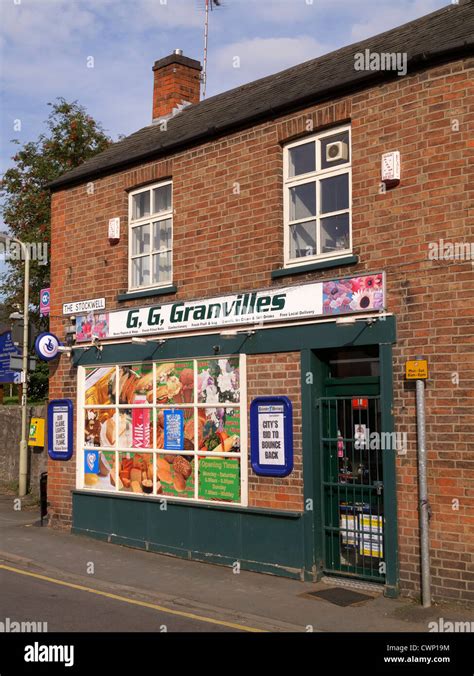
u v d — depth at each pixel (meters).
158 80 15.19
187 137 11.19
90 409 12.57
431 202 8.51
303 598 8.51
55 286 13.50
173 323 11.21
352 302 9.05
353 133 9.31
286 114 10.10
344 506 9.28
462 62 8.38
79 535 12.39
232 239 10.62
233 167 10.69
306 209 10.04
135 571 9.89
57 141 22.73
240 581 9.31
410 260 8.62
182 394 11.06
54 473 13.10
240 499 10.11
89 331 12.68
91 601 8.51
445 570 8.05
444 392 8.21
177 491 11.00
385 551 8.56
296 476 9.52
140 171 12.13
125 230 12.45
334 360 9.66
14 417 17.30
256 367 10.09
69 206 13.38
